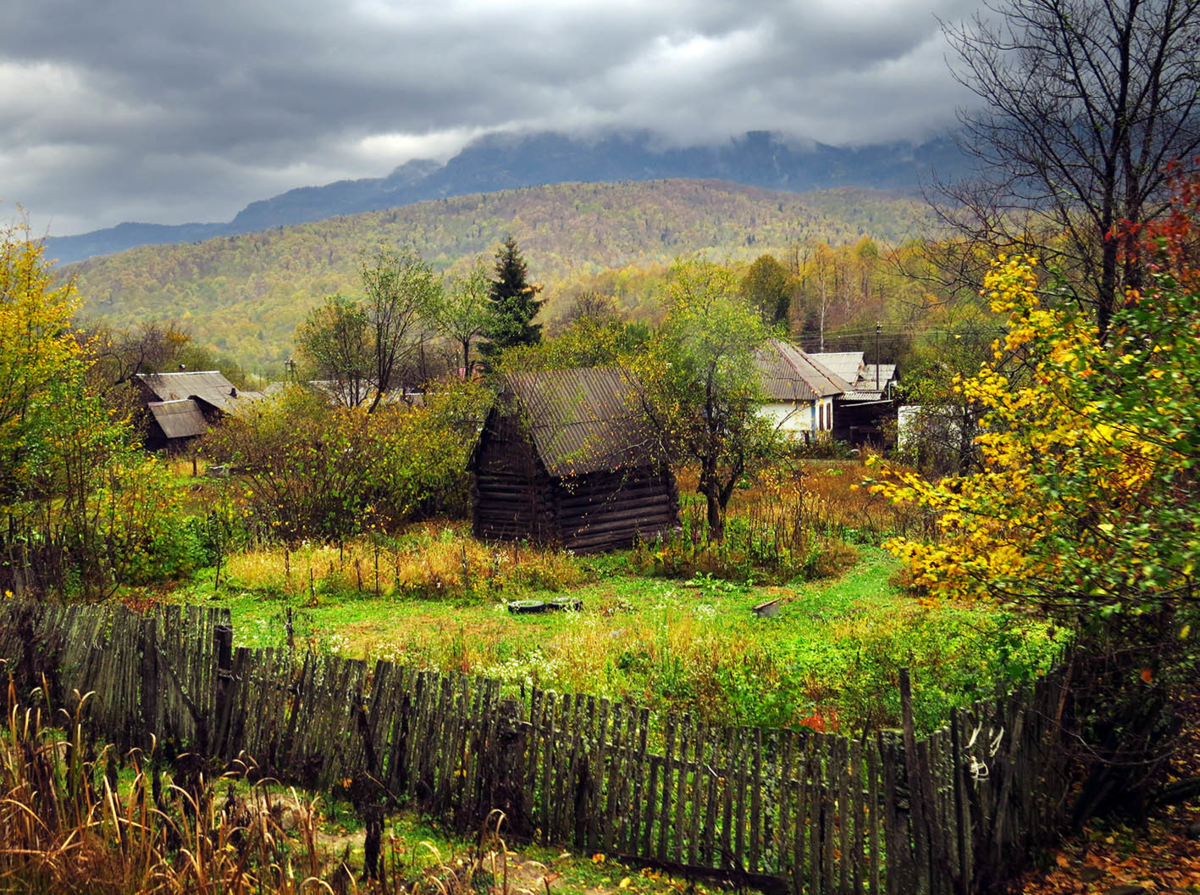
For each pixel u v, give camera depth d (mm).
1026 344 8430
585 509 25062
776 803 6664
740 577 21500
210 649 8820
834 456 50094
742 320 24250
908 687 6316
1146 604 6020
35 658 9969
